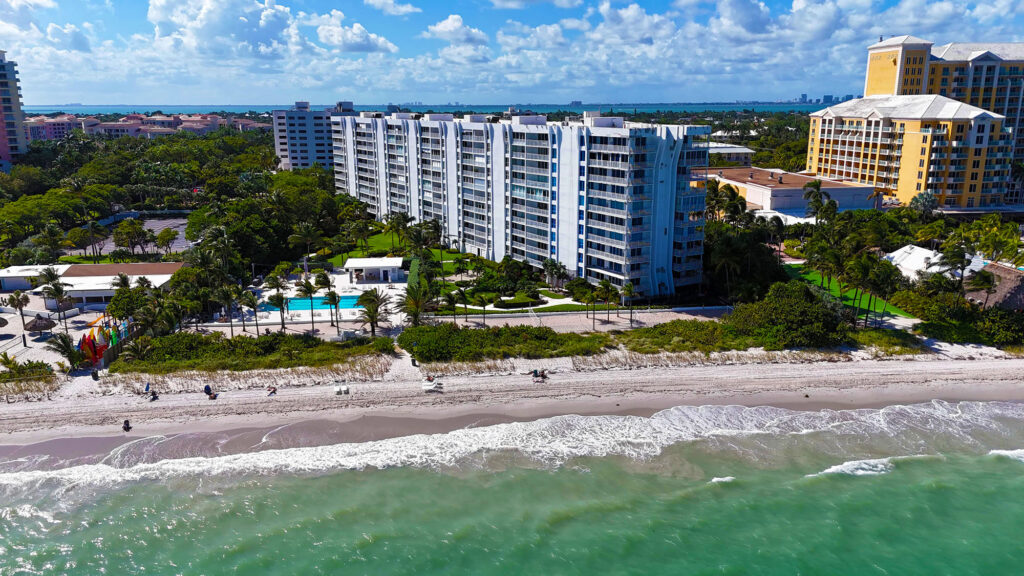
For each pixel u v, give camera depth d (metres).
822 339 88.81
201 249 109.81
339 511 59.47
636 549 55.69
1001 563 54.56
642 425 72.19
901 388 79.88
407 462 65.75
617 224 105.50
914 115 169.38
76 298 105.88
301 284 102.81
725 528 58.12
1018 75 192.12
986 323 92.00
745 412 74.81
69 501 59.91
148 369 80.69
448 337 88.81
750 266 110.81
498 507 60.31
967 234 130.12
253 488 62.09
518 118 130.50
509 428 71.19
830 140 197.75
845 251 113.56
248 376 79.81
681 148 104.06
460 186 142.25
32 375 78.38
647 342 90.38
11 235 141.12
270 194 164.75
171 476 63.31
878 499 61.56
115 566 53.12
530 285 114.44
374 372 81.38
